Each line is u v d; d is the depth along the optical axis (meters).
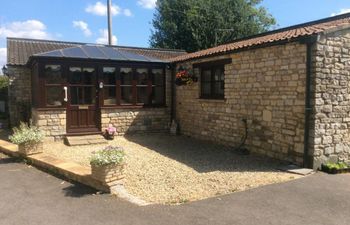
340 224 4.33
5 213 4.71
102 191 5.63
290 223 4.35
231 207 4.91
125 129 11.78
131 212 4.71
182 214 4.63
